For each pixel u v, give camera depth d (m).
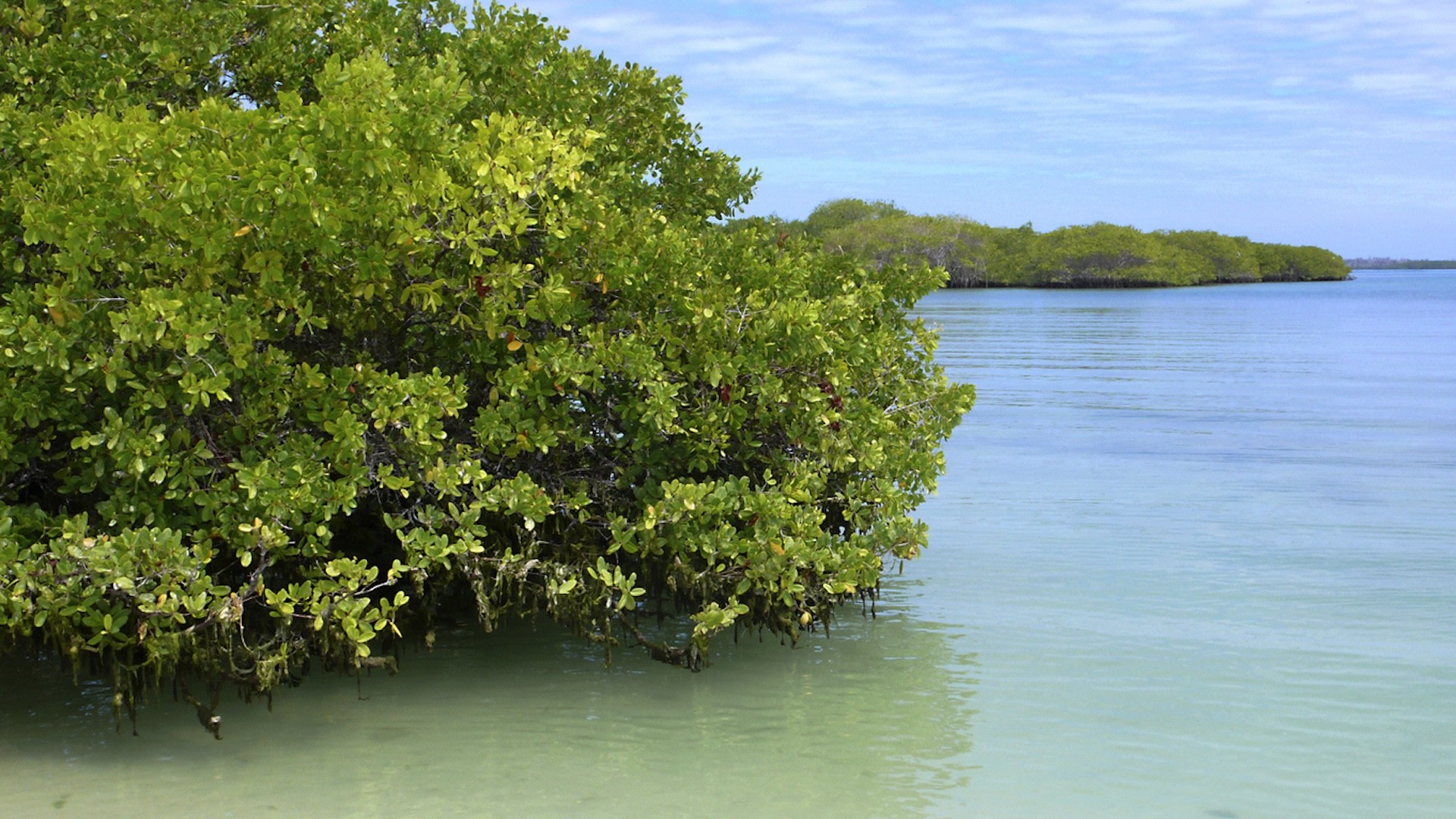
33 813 4.85
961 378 24.84
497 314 6.15
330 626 5.92
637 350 6.34
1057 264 132.38
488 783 5.19
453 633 7.62
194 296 5.36
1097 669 6.81
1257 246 173.88
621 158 8.52
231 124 5.70
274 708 6.20
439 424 5.95
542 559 6.95
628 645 7.36
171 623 5.45
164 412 5.91
